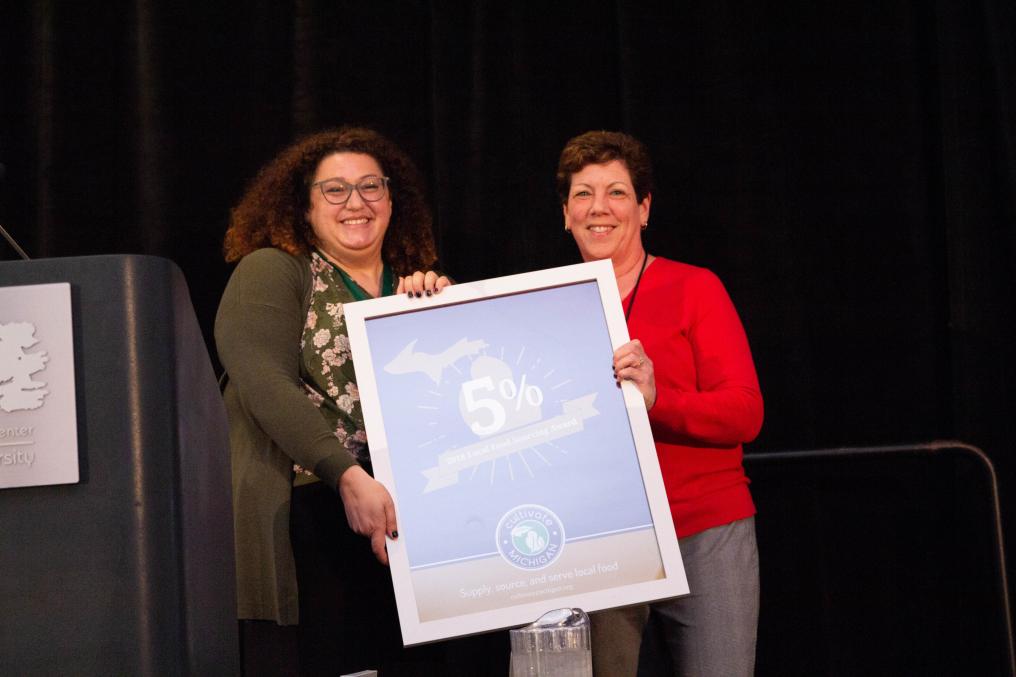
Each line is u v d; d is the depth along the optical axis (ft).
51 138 8.31
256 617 5.60
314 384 5.93
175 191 8.35
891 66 8.74
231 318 5.85
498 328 5.36
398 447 5.14
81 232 8.31
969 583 8.21
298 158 6.47
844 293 8.66
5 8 8.52
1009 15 8.31
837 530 8.56
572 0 8.80
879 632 8.45
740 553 6.32
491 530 5.02
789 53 8.82
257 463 5.76
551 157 8.67
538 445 5.16
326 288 6.15
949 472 8.36
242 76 8.55
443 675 8.02
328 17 8.63
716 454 6.46
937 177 8.66
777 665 8.37
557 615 3.94
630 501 5.10
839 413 8.58
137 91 8.45
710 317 6.55
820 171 8.76
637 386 5.27
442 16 8.60
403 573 4.93
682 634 6.34
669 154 8.57
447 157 8.52
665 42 8.64
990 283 8.22
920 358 8.55
